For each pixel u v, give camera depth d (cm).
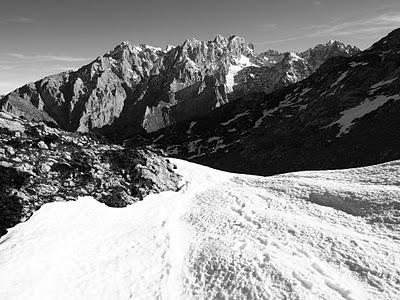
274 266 2328
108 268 2555
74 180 3894
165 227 3469
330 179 4606
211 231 3319
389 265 2177
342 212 3281
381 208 3047
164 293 2258
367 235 2700
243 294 2100
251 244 2811
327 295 1956
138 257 2756
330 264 2328
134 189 4306
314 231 2888
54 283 2273
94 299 2175
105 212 3578
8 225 2920
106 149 4975
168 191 4781
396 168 4231
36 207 3219
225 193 4750
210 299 2141
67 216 3241
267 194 4384
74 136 5031
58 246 2712
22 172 3519
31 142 4172
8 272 2262
